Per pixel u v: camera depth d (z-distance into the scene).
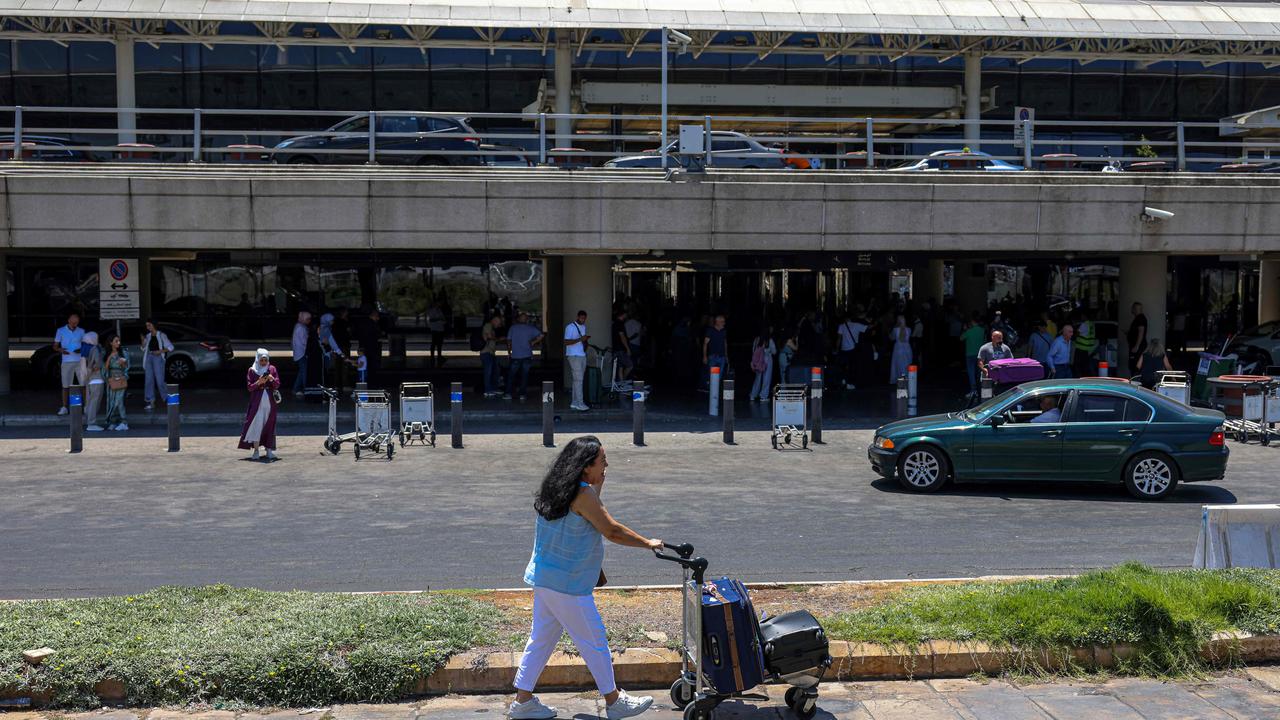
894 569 10.14
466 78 33.69
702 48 27.20
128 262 19.52
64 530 11.85
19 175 19.78
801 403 17.83
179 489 14.28
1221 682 7.07
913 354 29.17
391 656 6.87
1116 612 7.46
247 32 27.80
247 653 6.87
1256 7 28.20
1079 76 35.06
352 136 21.84
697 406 22.86
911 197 21.41
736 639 6.27
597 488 6.31
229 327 36.31
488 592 8.63
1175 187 21.70
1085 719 6.45
